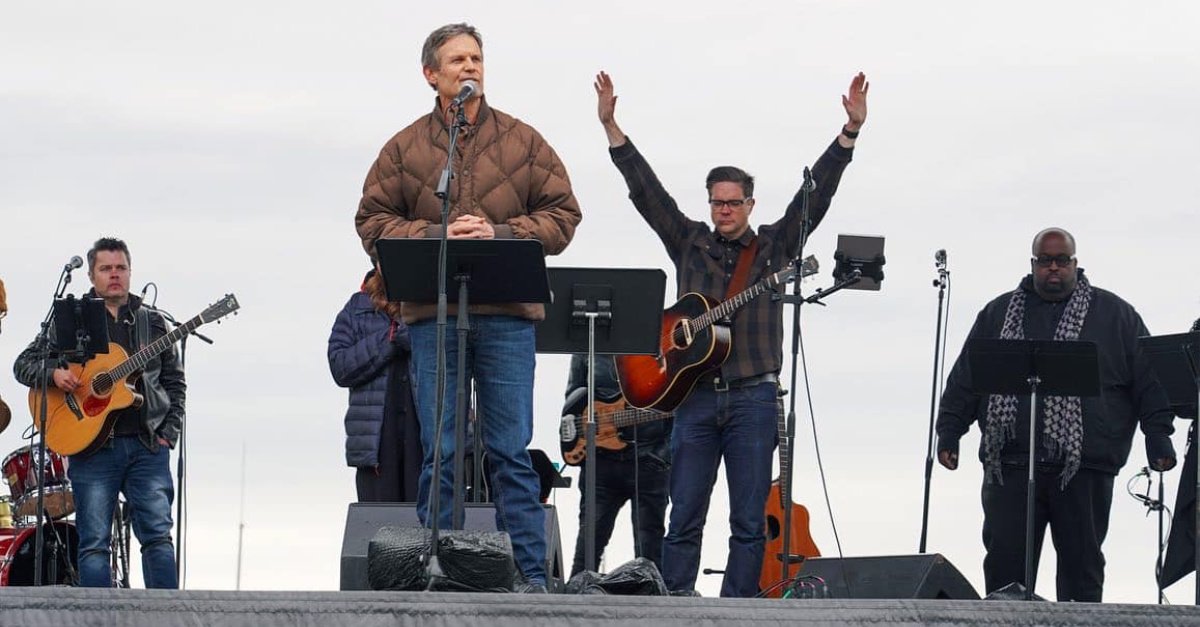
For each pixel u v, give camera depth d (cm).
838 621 872
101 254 1399
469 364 1084
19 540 1564
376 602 841
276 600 835
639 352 1177
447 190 991
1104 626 891
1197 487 1293
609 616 853
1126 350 1401
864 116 1357
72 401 1355
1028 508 1302
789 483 1338
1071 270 1418
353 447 1402
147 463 1370
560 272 1162
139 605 826
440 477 1072
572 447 1572
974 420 1445
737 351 1323
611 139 1380
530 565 1066
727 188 1360
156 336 1401
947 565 1208
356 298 1425
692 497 1314
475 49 1102
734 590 1295
